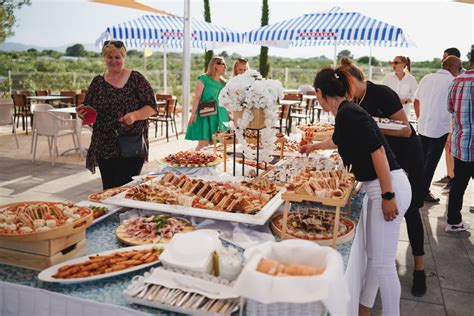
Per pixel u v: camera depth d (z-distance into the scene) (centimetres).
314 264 136
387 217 200
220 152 387
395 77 580
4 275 160
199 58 2297
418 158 282
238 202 212
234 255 152
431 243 384
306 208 243
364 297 241
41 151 751
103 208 224
